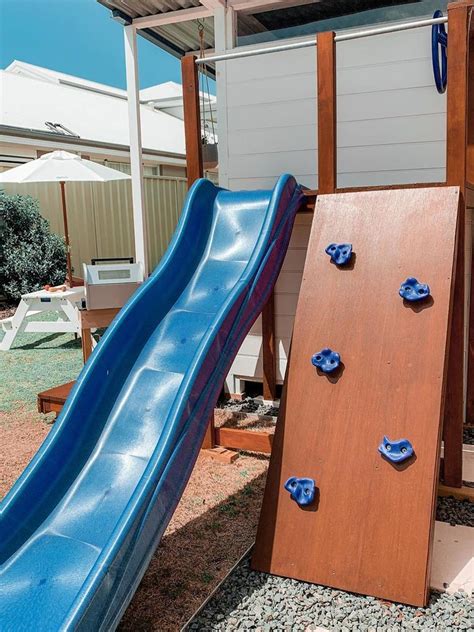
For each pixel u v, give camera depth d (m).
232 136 4.48
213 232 3.27
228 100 4.45
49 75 12.98
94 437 2.46
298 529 2.37
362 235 2.77
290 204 3.21
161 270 3.00
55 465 2.31
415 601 2.12
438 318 2.46
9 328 6.94
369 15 4.00
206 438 3.68
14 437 4.05
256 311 2.81
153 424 2.43
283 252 3.11
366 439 2.39
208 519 2.86
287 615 2.11
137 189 5.34
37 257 9.05
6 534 2.10
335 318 2.67
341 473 2.38
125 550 1.92
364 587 2.20
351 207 2.86
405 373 2.43
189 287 3.04
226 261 3.10
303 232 4.22
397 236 2.69
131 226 11.38
